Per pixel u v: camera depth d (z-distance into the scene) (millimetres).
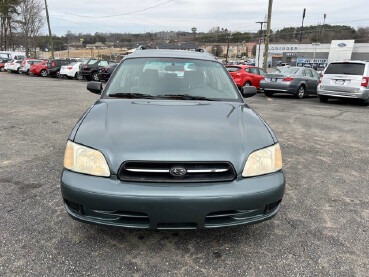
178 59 3570
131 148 2029
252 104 10078
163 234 2445
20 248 2188
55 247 2219
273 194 2098
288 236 2461
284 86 11852
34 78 22422
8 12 48531
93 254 2162
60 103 9227
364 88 9734
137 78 3270
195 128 2268
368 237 2475
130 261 2107
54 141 4906
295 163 4227
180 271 2029
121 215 1971
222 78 3441
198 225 1992
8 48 52969
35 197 2959
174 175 1964
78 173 2064
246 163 2090
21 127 5859
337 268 2096
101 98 2998
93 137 2154
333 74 10281
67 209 2127
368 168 4102
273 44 63562
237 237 2434
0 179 3357
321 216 2795
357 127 6676
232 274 2016
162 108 2637
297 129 6316
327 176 3777
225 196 1961
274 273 2033
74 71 21578
